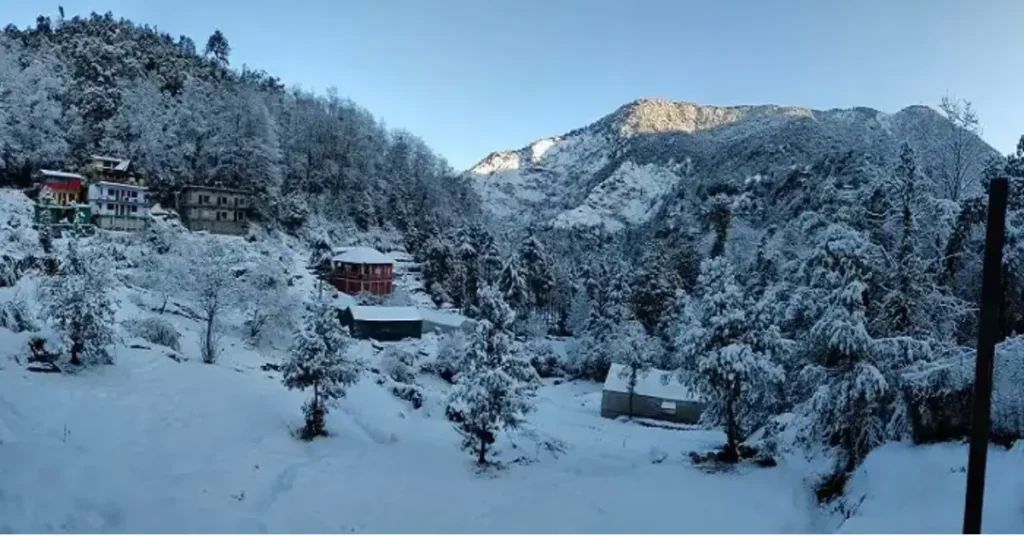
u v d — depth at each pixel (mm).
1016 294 20578
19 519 11383
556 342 71750
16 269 46406
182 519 13383
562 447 29750
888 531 12758
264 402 29266
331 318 26469
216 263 43625
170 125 90125
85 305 28922
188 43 136750
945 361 18344
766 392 26266
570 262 108812
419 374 51688
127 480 15664
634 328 58219
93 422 21297
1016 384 16500
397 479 20922
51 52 93188
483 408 24625
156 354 34344
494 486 21391
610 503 19516
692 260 68188
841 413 20234
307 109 119938
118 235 65562
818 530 17094
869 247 20812
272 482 18828
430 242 86875
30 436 17578
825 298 21766
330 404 28375
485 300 26234
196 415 24766
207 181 86938
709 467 25297
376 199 106750
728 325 26562
